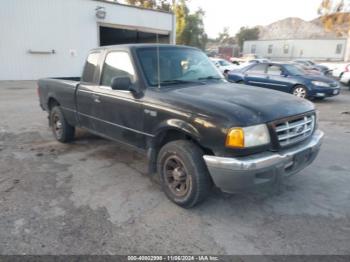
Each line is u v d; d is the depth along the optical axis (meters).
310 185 3.88
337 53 47.41
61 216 3.09
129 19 20.31
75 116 5.06
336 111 9.15
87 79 4.72
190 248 2.62
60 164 4.54
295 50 49.62
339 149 5.36
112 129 4.22
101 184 3.87
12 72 16.56
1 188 3.70
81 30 18.47
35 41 16.94
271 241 2.73
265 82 11.38
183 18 42.62
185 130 3.07
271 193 3.65
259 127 2.81
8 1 15.61
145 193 3.64
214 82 4.06
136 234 2.81
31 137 5.98
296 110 3.17
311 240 2.74
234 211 3.25
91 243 2.67
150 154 3.62
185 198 3.20
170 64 4.00
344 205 3.38
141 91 3.63
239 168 2.72
